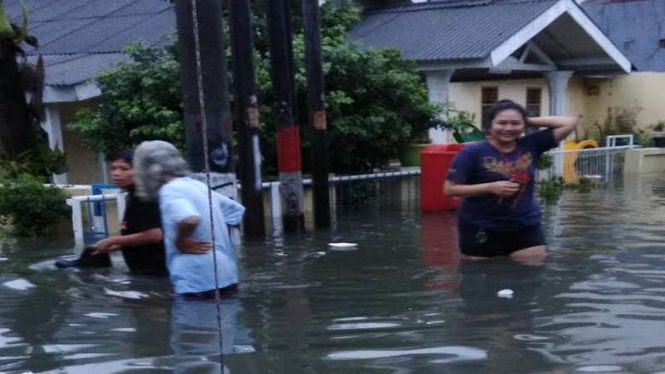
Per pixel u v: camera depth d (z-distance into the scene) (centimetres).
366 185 1166
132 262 579
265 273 599
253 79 803
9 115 1178
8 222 886
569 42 1773
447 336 398
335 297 500
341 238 804
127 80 1117
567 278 536
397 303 478
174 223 483
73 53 1602
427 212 1045
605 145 2011
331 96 1124
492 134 569
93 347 391
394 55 1277
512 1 1669
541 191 1238
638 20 2553
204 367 355
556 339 390
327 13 1341
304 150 1127
